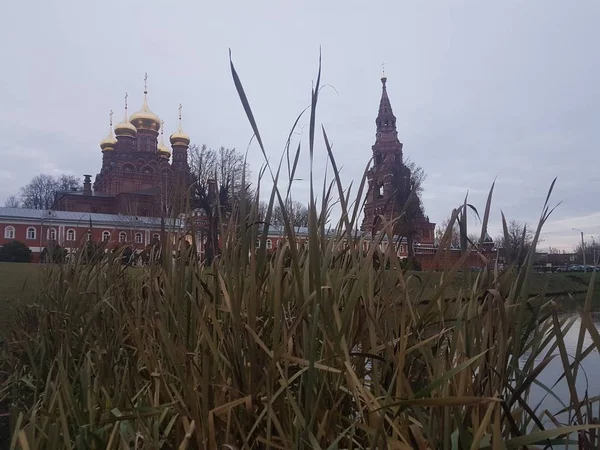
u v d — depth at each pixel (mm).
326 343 1625
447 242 1658
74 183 71312
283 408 1665
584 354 1354
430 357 1556
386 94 61844
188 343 2057
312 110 1371
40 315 4164
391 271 1854
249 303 1649
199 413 1631
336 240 2051
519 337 1468
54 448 1821
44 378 3549
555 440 1429
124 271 4246
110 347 2740
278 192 1540
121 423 1883
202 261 2785
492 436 1268
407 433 1411
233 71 1369
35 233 43000
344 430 1550
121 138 59031
